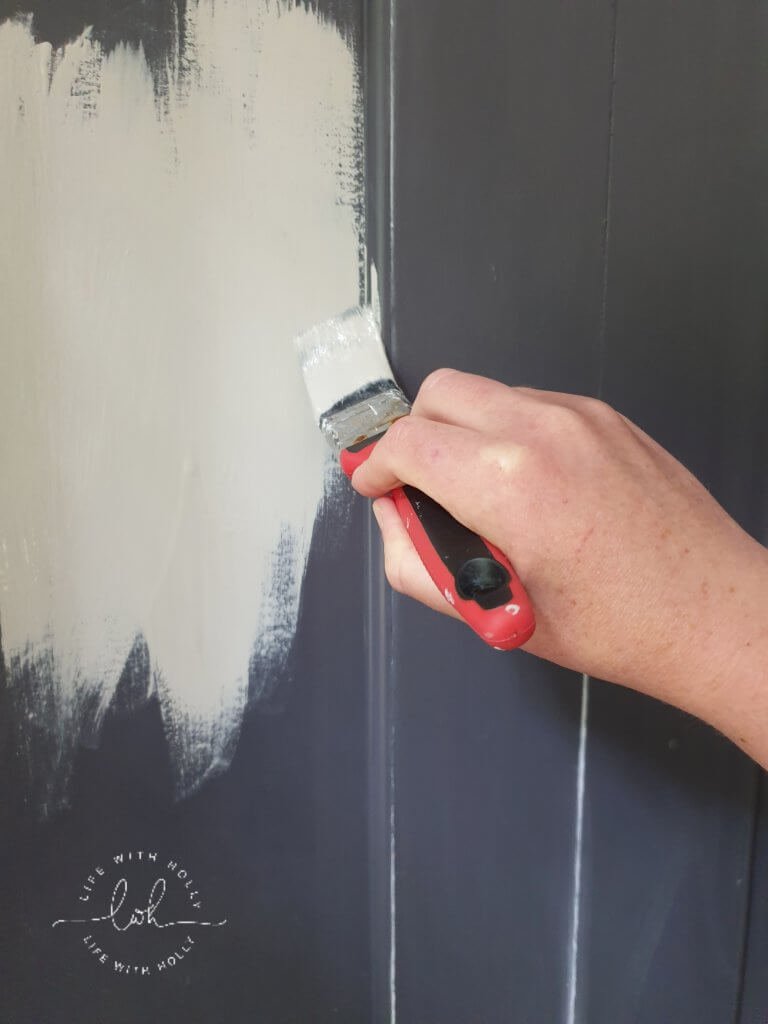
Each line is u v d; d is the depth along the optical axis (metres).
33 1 0.52
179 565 0.60
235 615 0.62
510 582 0.42
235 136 0.56
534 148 0.61
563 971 0.72
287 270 0.59
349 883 0.67
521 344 0.63
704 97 0.63
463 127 0.59
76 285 0.55
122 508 0.58
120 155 0.55
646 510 0.46
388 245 0.59
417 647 0.65
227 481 0.60
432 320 0.61
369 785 0.66
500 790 0.68
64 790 0.60
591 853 0.71
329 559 0.63
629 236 0.64
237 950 0.65
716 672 0.48
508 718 0.67
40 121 0.53
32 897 0.61
